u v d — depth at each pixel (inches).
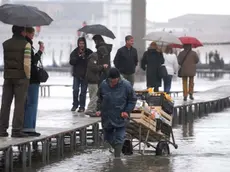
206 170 916.0
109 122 972.6
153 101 1037.2
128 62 1470.2
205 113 1899.6
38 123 1198.3
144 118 998.4
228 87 2795.3
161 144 1040.8
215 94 2279.8
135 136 1044.5
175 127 1508.4
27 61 957.8
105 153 1067.3
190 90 1918.1
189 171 906.7
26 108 989.8
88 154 1056.8
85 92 1480.1
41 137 974.4
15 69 962.1
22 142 919.0
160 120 1024.9
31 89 992.9
